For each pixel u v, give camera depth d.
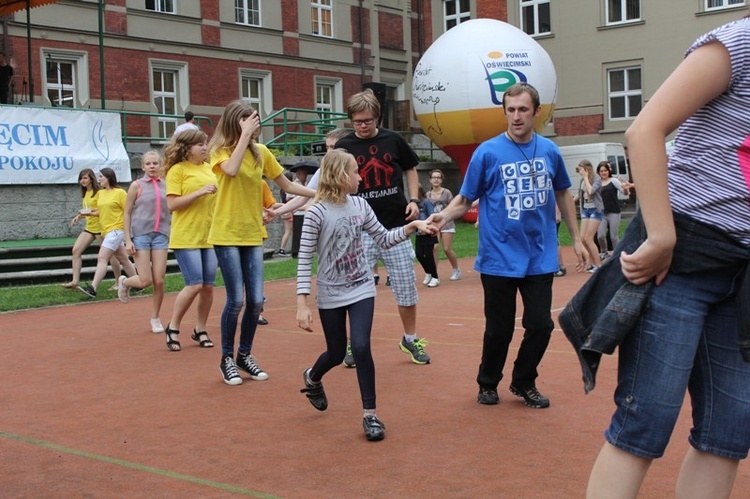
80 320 11.59
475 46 28.56
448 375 7.39
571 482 4.60
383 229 5.89
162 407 6.54
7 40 25.12
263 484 4.72
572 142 36.00
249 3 32.25
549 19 36.66
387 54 37.75
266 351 8.84
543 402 6.19
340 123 34.41
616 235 17.62
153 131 28.92
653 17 34.09
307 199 7.99
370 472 4.88
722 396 3.03
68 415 6.37
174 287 15.24
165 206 10.26
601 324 2.98
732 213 2.83
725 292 2.92
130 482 4.81
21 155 19.33
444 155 37.06
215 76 30.88
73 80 27.19
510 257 5.99
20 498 4.59
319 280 5.77
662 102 2.79
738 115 2.82
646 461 3.03
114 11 27.84
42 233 19.89
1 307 12.77
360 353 5.60
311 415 6.20
